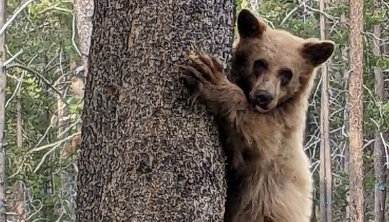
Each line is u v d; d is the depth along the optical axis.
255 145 1.70
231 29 1.67
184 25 1.58
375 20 9.20
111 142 1.60
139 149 1.57
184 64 1.58
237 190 1.82
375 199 11.37
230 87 1.62
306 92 1.95
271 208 1.82
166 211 1.56
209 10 1.61
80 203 1.65
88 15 6.12
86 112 1.66
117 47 1.61
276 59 1.88
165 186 1.56
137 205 1.56
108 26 1.62
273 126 1.75
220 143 1.65
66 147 7.43
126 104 1.58
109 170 1.59
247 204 1.82
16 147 8.88
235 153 1.71
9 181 8.20
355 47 7.70
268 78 1.85
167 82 1.57
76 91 8.57
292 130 1.86
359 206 7.72
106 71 1.62
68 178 8.70
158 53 1.57
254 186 1.81
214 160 1.62
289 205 1.83
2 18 8.27
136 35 1.58
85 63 6.09
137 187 1.56
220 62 1.64
